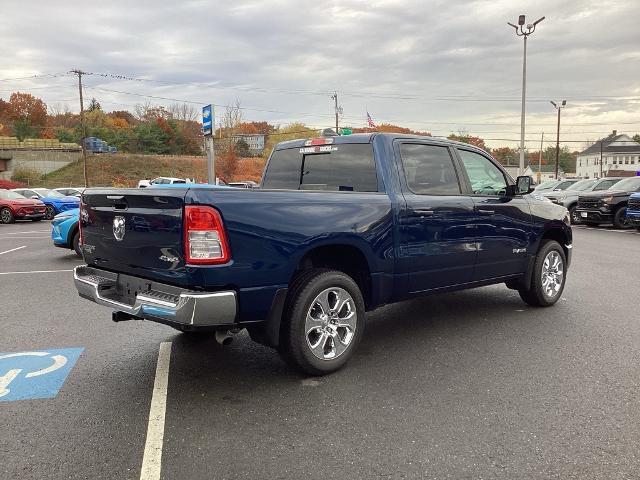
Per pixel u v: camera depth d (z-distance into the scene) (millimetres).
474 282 5484
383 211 4488
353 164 4914
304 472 2822
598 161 109625
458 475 2783
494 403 3668
